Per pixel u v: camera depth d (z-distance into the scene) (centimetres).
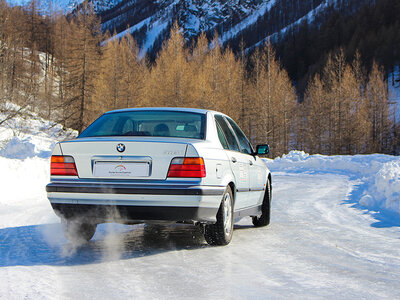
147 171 391
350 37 13938
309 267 360
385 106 7700
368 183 1228
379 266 369
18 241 465
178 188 381
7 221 625
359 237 515
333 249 440
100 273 329
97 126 464
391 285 308
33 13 8238
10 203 853
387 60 11819
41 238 487
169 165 390
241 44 5881
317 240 493
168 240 482
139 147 394
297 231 560
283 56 14725
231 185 461
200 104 4881
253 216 603
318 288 296
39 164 1259
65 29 8038
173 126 447
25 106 2858
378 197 868
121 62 5153
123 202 385
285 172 2277
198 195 382
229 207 453
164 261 374
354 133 6078
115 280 308
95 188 388
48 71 6838
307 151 6931
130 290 283
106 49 4678
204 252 415
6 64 3397
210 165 405
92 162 401
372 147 6919
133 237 502
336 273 341
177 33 6031
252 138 5550
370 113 7594
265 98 5394
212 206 403
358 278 326
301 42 14700
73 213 402
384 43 12006
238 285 299
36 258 380
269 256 402
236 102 5231
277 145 5444
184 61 5797
